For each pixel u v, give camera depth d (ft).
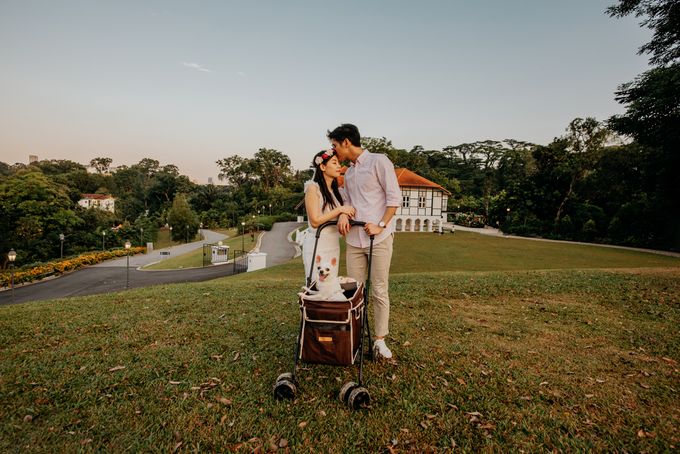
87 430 7.18
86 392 8.70
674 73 60.18
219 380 9.30
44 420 7.56
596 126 125.18
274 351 11.28
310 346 7.90
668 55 57.77
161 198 303.68
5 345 11.92
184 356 10.90
